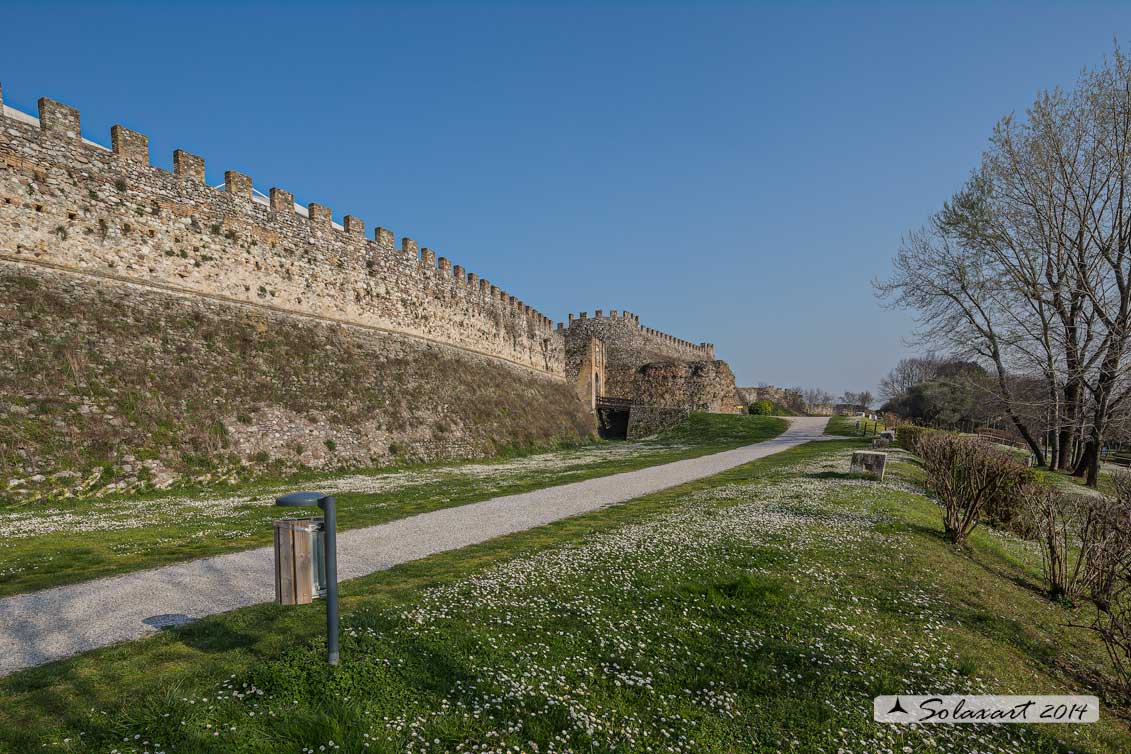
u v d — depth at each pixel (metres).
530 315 63.72
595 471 29.69
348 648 6.50
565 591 8.75
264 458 25.14
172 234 27.00
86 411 20.42
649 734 5.28
